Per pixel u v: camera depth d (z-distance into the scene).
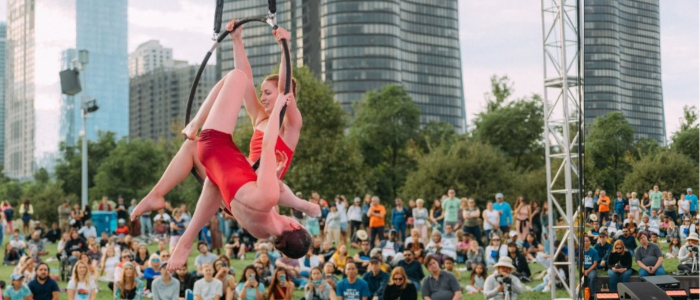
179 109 195.88
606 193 12.78
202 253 17.19
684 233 12.30
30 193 71.12
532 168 58.44
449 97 139.38
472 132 61.94
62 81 29.36
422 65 136.75
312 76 43.25
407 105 64.62
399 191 53.50
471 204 20.36
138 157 69.81
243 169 4.84
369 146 63.97
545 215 19.55
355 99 128.00
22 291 14.00
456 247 19.89
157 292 14.14
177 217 21.61
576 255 15.50
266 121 5.41
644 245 12.51
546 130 14.74
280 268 14.38
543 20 14.72
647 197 12.59
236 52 5.38
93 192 69.19
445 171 45.31
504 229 21.61
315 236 22.42
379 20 129.62
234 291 14.48
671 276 11.83
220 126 4.95
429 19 138.75
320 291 14.42
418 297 15.95
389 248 18.78
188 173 5.18
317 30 132.62
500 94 61.97
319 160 41.75
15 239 22.58
